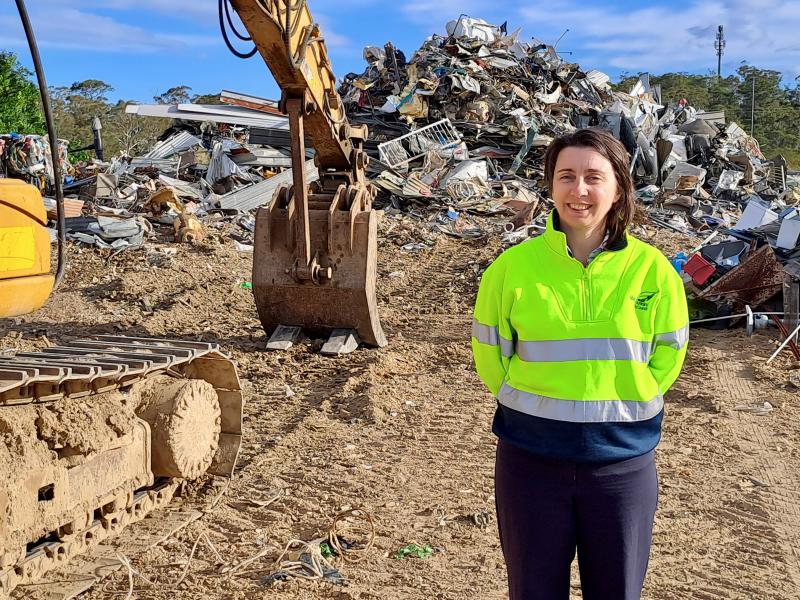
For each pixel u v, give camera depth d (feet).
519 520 9.37
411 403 25.73
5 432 13.15
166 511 17.17
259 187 70.54
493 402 25.93
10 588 13.34
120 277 46.44
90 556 14.99
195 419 17.07
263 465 20.29
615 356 9.12
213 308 41.37
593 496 9.14
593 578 9.45
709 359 30.50
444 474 19.83
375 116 91.97
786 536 16.53
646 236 60.95
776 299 35.06
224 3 20.98
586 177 9.15
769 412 24.58
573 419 9.07
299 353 31.30
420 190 75.36
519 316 9.33
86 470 14.53
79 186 70.74
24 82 113.29
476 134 89.66
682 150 97.30
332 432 23.02
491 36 108.99
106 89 232.12
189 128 95.35
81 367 13.85
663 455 21.18
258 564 15.05
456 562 15.20
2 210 12.69
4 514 12.61
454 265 54.24
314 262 30.63
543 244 9.46
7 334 35.32
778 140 269.85
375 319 32.35
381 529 16.63
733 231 38.52
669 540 16.29
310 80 28.04
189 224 58.34
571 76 109.60
